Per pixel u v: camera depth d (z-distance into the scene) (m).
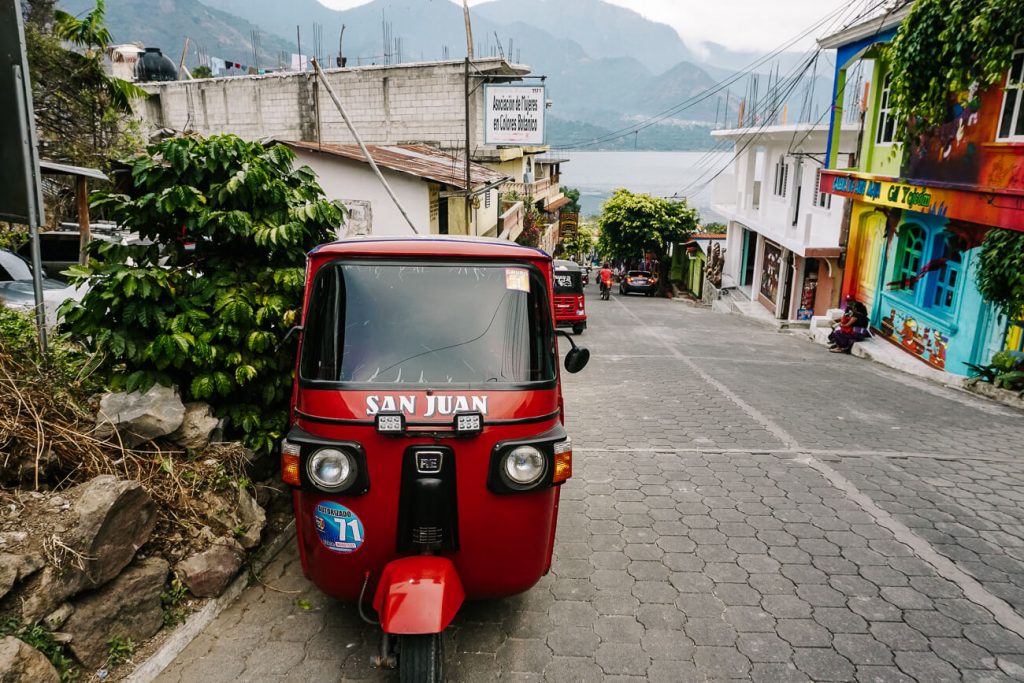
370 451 3.43
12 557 3.06
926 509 5.77
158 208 4.68
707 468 6.76
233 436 5.00
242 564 4.29
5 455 3.65
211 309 4.94
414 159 18.80
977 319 11.55
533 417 3.60
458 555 3.55
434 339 3.74
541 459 3.54
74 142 15.79
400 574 3.24
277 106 29.88
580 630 4.01
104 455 4.01
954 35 10.90
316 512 3.51
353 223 15.81
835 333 15.92
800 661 3.74
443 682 3.49
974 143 11.07
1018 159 9.91
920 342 13.67
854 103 20.64
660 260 42.72
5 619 3.00
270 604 4.16
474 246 4.00
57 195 15.73
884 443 7.73
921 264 14.19
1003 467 6.88
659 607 4.26
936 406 9.91
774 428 8.31
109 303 4.59
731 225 31.12
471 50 26.92
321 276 3.85
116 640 3.41
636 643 3.89
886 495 6.07
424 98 27.83
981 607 4.28
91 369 4.55
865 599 4.36
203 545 4.04
